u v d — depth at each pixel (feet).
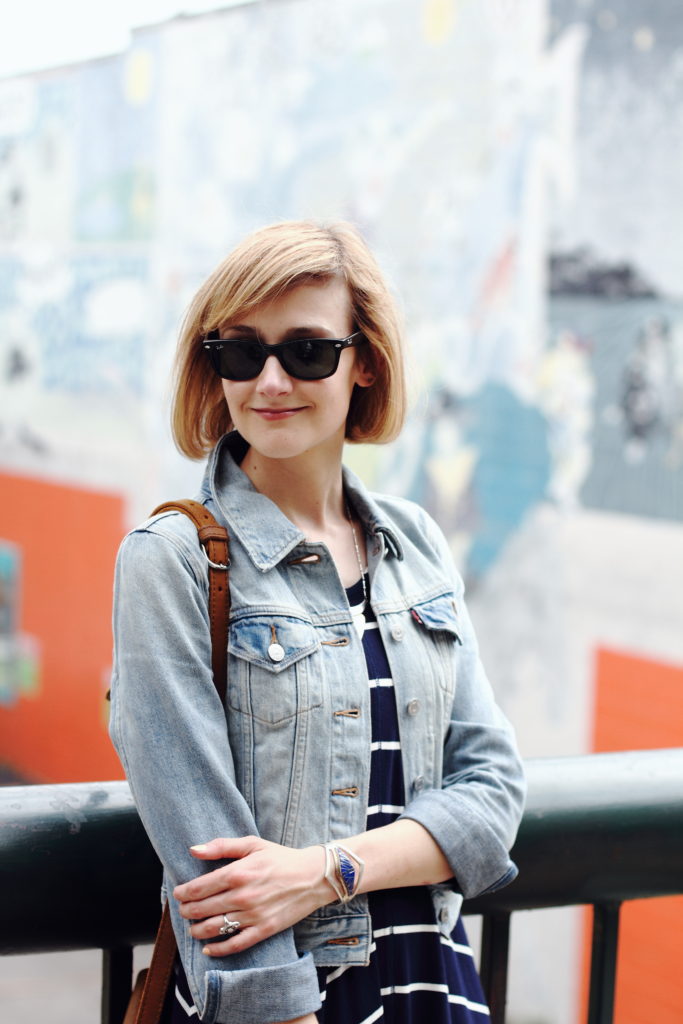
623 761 6.26
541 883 5.99
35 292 39.09
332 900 4.83
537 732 21.98
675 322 19.13
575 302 20.95
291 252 5.07
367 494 5.66
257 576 5.09
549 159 21.35
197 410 5.66
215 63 30.40
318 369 5.14
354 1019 5.01
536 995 21.76
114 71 34.60
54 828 5.22
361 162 25.79
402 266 24.72
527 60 21.75
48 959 30.14
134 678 4.75
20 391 40.04
